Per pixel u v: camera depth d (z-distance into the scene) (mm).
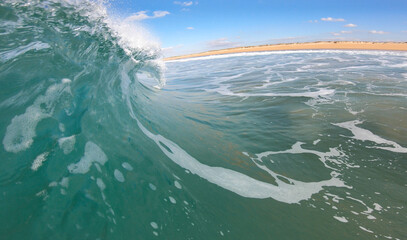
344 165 3715
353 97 7590
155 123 4402
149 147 3316
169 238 1954
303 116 5977
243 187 3006
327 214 2600
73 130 2545
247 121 5641
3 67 2602
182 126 4844
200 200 2578
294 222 2443
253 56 30641
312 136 4805
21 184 1741
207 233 2129
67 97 2865
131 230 1867
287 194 2934
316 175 3422
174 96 8117
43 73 2852
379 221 2520
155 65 7516
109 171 2375
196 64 27531
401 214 2639
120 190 2217
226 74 15367
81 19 4191
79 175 2098
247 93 8820
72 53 3598
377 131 5016
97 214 1836
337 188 3111
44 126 2316
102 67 4234
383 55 22406
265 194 2898
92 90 3439
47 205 1690
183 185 2758
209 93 9188
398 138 4680
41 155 2043
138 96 5637
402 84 9312
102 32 4582
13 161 1870
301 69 14906
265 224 2377
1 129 2049
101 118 3154
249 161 3750
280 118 5852
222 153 3916
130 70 6020
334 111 6305
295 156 3982
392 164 3740
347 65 15797
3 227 1444
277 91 8883
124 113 3857
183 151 3668
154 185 2525
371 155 4039
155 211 2170
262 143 4469
